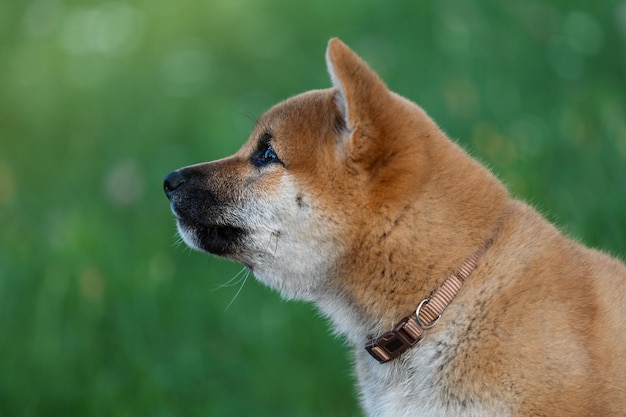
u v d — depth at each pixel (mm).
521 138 11391
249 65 16188
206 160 12562
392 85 13703
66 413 9539
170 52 16984
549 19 14648
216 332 10297
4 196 12383
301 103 7422
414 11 16172
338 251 7086
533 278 6730
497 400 6543
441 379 6730
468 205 6953
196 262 11055
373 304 7055
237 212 7453
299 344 10047
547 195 10531
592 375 6484
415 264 6883
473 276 6801
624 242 9844
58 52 17625
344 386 9750
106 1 19141
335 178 7047
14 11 19359
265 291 10516
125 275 10328
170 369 9773
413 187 6902
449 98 12102
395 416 7016
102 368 9797
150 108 15219
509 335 6578
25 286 10406
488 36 14094
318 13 16969
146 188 12492
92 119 15141
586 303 6727
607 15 14516
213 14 17609
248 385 9766
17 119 15648
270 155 7352
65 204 12500
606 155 10695
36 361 9711
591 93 12469
